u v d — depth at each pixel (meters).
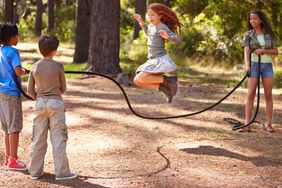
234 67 19.38
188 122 9.59
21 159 7.13
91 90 13.76
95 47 16.97
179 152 7.52
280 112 10.80
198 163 6.96
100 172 6.50
